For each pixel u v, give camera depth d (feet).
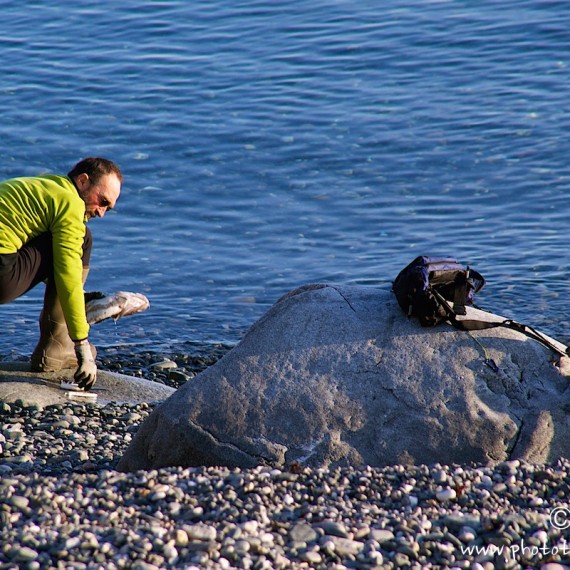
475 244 158.10
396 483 66.95
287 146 193.57
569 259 151.23
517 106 207.92
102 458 81.92
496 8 268.82
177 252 158.92
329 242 161.38
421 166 184.55
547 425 72.33
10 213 88.79
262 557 55.52
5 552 54.54
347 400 73.82
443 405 73.10
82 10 282.15
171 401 75.61
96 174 91.09
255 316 140.56
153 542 56.18
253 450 72.64
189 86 224.74
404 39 249.75
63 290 90.27
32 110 212.02
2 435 85.76
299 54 242.99
